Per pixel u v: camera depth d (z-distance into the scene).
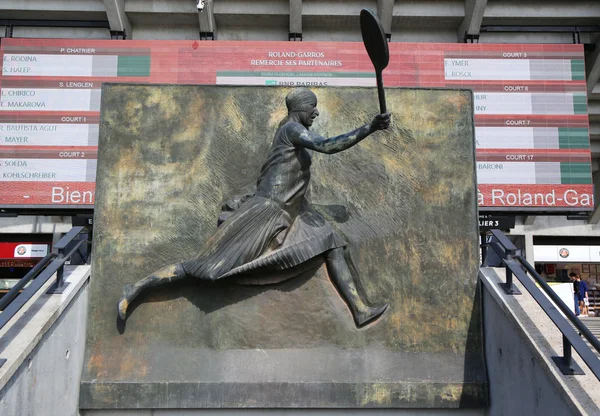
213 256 4.96
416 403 4.93
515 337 4.49
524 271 4.92
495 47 13.02
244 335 5.06
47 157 12.73
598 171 17.16
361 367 5.01
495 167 13.01
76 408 4.84
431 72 12.84
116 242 5.25
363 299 5.20
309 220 5.23
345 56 12.66
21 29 13.44
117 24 12.91
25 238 16.25
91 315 5.11
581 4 13.28
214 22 13.31
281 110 5.60
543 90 13.05
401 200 5.45
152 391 4.88
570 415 3.63
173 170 5.41
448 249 5.36
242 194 5.37
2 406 3.68
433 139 5.57
